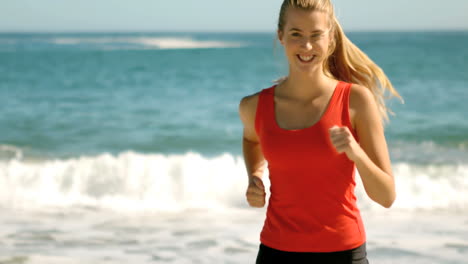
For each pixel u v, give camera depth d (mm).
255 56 47156
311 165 2164
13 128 13695
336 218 2186
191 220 6512
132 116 15672
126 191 8062
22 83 24875
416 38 113438
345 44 2355
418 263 4809
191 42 103688
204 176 8391
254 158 2604
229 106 17438
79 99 19422
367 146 2162
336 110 2176
